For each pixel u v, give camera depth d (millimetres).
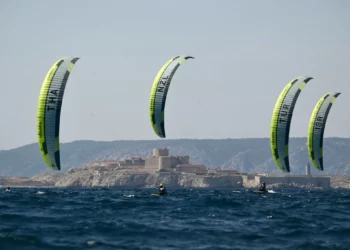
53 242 172000
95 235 184625
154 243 174000
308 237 187125
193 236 186125
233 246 171250
